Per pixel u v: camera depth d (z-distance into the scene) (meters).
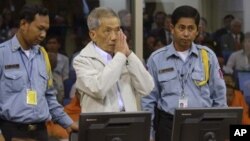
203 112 7.27
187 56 9.23
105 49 7.98
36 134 8.64
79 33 14.23
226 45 14.95
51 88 9.12
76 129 8.92
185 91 9.08
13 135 8.47
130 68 7.98
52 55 13.84
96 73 7.85
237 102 14.03
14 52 8.59
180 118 7.21
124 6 14.15
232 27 15.04
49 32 13.97
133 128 7.02
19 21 8.56
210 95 9.26
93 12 8.03
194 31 9.09
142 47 14.17
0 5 13.52
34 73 8.70
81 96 8.13
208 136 7.32
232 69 14.92
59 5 14.05
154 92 9.30
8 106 8.39
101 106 7.83
